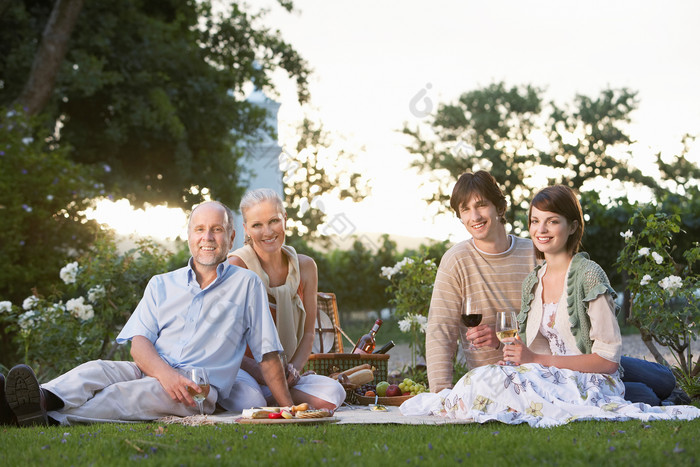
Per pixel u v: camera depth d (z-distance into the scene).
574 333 4.28
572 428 3.49
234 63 20.28
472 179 4.95
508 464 2.60
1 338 10.05
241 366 4.95
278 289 5.14
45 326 7.62
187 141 19.50
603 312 4.17
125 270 7.87
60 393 4.12
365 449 2.97
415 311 7.86
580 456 2.67
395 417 4.34
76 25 17.34
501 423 3.92
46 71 14.59
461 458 2.70
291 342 5.23
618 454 2.68
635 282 6.67
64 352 7.63
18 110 13.04
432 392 4.88
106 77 17.05
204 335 4.55
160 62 18.42
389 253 18.23
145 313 4.58
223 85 19.91
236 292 4.62
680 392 5.10
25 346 7.75
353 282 18.11
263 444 3.12
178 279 4.62
